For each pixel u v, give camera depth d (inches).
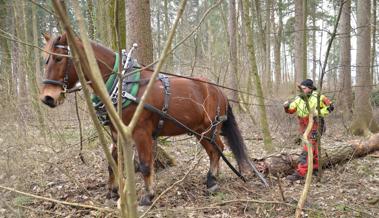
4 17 384.2
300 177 219.8
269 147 294.5
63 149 245.3
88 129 284.4
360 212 171.3
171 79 187.8
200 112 192.9
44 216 163.2
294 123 374.9
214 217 167.8
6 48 325.1
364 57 372.8
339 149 242.4
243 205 179.8
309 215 168.9
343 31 451.8
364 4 371.9
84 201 182.7
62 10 53.6
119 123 62.3
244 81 577.6
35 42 416.2
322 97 220.7
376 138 261.3
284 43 994.7
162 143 278.5
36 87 267.6
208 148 204.1
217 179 206.1
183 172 227.8
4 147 186.2
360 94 375.2
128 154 65.0
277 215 170.2
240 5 558.9
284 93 665.6
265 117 296.8
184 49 494.0
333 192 199.8
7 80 242.7
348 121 433.7
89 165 235.5
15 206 159.8
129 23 239.5
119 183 80.7
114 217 157.8
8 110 217.6
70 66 161.2
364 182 214.1
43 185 197.9
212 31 786.8
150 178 176.7
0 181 169.0
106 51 167.2
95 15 294.8
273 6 723.4
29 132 245.9
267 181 218.1
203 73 484.1
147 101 170.1
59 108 325.4
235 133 214.7
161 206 180.1
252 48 290.4
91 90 161.0
